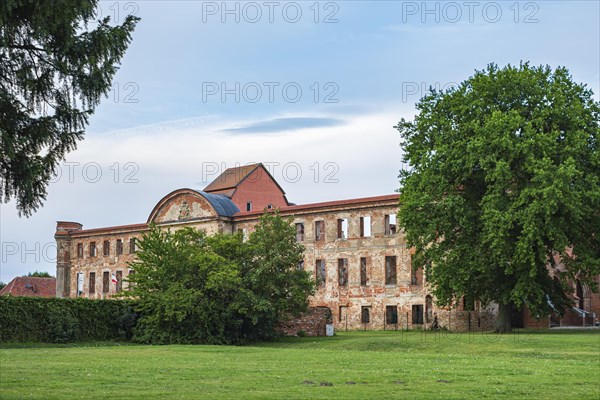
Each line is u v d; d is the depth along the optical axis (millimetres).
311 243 68812
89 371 23328
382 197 64625
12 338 45156
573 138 46125
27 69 16797
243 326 48969
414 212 48938
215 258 48812
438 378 21234
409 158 52156
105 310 49719
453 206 46750
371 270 65062
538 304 46906
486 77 48906
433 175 48156
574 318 63656
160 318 47656
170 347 39844
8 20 16047
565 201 42781
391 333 55750
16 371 23328
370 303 64688
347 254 66562
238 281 48031
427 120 50594
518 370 23953
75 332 47344
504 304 48938
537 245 45312
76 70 17406
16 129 17234
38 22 16000
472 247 47250
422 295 61781
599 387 19531
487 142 46062
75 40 17078
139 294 49062
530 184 45156
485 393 17938
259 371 23469
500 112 45938
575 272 48156
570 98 48875
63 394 17359
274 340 49750
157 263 49344
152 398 16734
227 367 25062
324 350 36875
